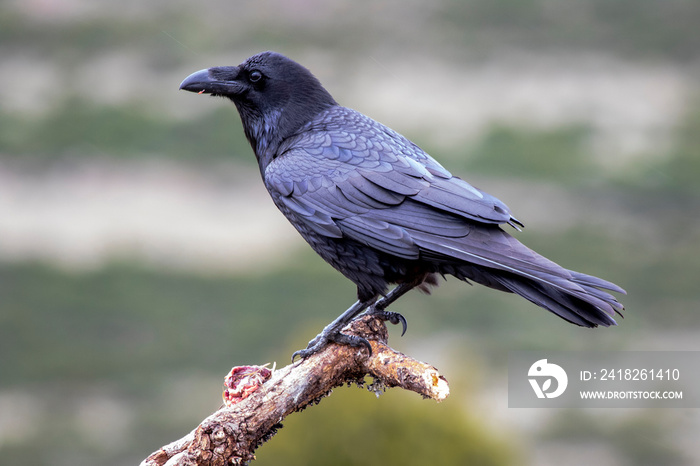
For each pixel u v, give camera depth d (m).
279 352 18.28
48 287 21.95
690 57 39.31
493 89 36.44
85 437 15.66
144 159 31.45
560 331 19.34
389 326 19.23
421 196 6.09
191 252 24.44
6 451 15.05
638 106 35.28
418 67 38.41
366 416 9.01
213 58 39.56
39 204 27.81
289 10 43.59
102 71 38.75
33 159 31.00
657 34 41.72
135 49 40.72
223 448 5.16
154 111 35.09
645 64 39.12
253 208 27.83
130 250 24.64
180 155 31.70
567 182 28.69
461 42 40.56
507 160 30.23
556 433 14.96
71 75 38.28
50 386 17.56
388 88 36.25
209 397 17.02
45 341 19.28
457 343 18.44
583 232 25.20
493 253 5.76
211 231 26.09
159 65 39.16
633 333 19.25
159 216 27.20
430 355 17.78
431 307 20.72
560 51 40.06
